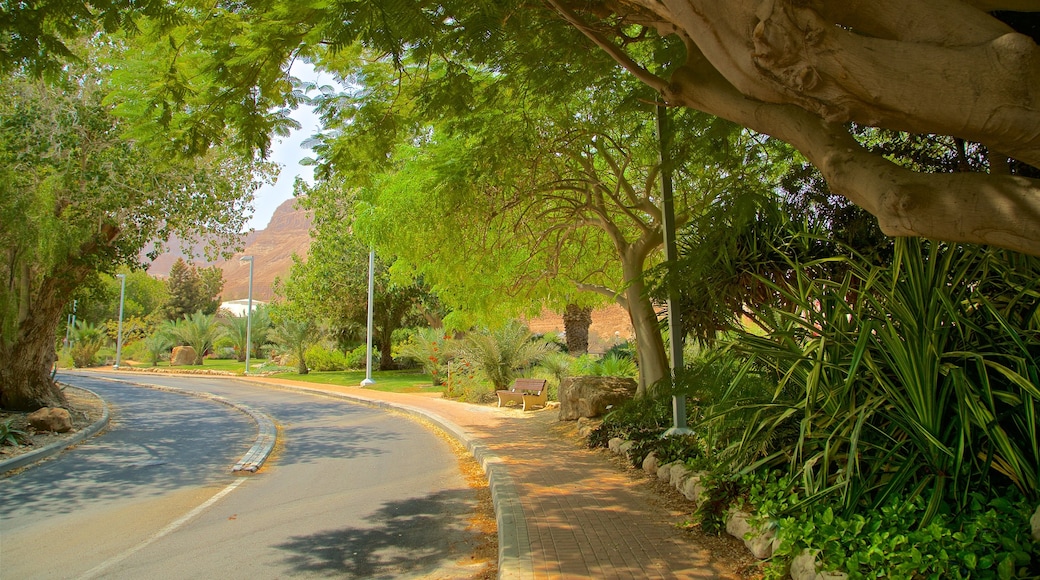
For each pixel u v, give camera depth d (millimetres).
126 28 5859
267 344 52188
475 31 6016
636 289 11117
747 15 2955
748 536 4730
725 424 5949
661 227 11078
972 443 4348
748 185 7176
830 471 5086
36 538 6430
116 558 5750
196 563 5578
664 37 7832
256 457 10977
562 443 11117
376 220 12219
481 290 14000
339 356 38781
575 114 10883
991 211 2490
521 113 9883
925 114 2551
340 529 6609
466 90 7180
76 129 14773
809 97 2842
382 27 5125
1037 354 4480
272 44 6617
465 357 20828
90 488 8859
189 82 7570
